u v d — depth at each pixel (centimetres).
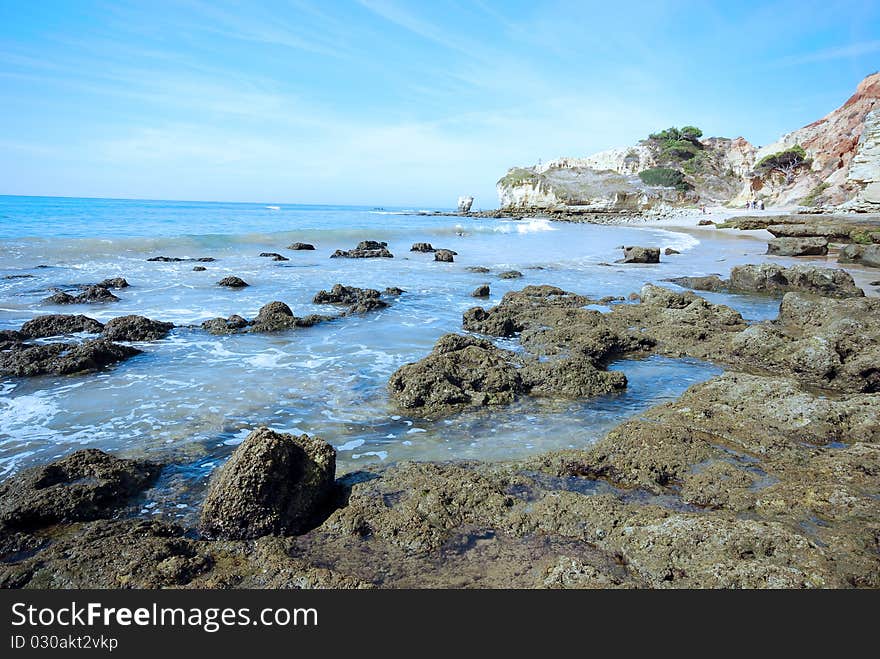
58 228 3569
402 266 2519
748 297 1866
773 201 6950
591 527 496
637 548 460
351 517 511
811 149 6969
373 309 1546
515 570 446
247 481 501
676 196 9225
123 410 802
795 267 1886
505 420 799
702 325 1320
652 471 612
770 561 426
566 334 1200
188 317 1420
